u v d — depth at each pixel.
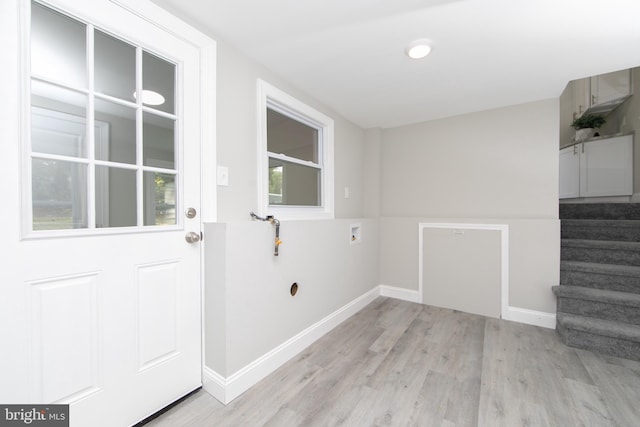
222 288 1.42
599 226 2.61
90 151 1.10
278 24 1.45
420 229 2.96
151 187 1.32
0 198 0.90
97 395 1.13
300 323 1.98
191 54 1.44
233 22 1.44
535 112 2.45
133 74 1.24
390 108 2.61
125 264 1.21
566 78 2.02
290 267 1.88
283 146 2.17
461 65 1.84
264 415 1.34
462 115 2.78
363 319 2.53
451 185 2.85
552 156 2.39
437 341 2.10
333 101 2.44
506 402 1.43
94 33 1.11
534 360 1.82
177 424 1.28
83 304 1.08
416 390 1.52
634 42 1.55
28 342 0.96
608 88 3.59
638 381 1.59
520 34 1.50
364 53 1.71
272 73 1.94
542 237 2.38
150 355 1.30
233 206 1.65
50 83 1.00
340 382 1.60
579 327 1.96
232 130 1.65
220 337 1.44
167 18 1.31
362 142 3.24
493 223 2.57
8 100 0.91
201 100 1.49
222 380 1.43
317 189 2.58
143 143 1.28
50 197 1.02
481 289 2.63
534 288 2.41
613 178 3.52
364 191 3.28
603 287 2.20
